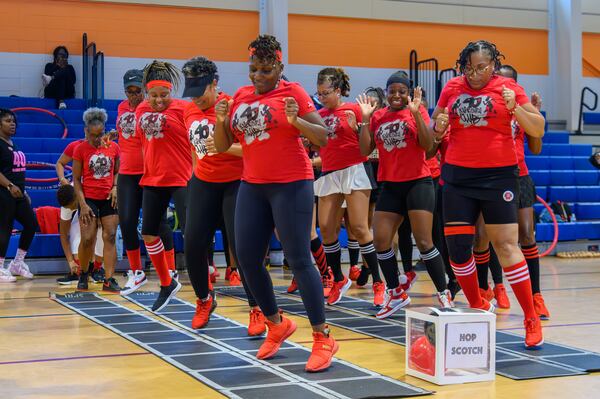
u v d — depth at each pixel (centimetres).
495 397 318
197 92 419
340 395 315
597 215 1142
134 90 541
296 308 569
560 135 1402
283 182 353
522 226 509
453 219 420
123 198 567
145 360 388
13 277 760
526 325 416
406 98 500
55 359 391
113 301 605
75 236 721
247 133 356
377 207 520
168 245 602
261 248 368
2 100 1156
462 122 411
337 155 570
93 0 1260
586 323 497
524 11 1516
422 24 1455
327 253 586
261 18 1352
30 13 1230
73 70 1211
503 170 409
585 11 1563
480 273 546
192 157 465
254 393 319
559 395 320
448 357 339
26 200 780
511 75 516
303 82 1384
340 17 1401
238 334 456
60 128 1100
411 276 624
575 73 1501
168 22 1300
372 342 437
